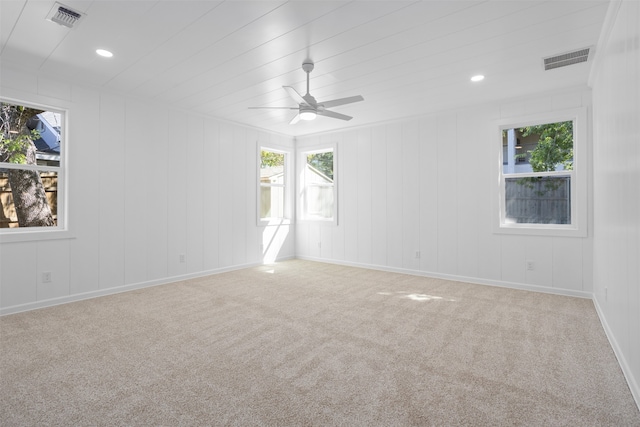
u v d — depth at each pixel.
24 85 3.39
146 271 4.37
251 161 5.75
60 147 3.72
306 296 3.90
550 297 3.87
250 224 5.74
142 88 3.93
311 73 3.48
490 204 4.46
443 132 4.84
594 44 2.84
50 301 3.55
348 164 5.84
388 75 3.52
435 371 2.16
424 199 5.01
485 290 4.18
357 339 2.66
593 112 3.63
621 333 2.24
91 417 1.69
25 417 1.69
